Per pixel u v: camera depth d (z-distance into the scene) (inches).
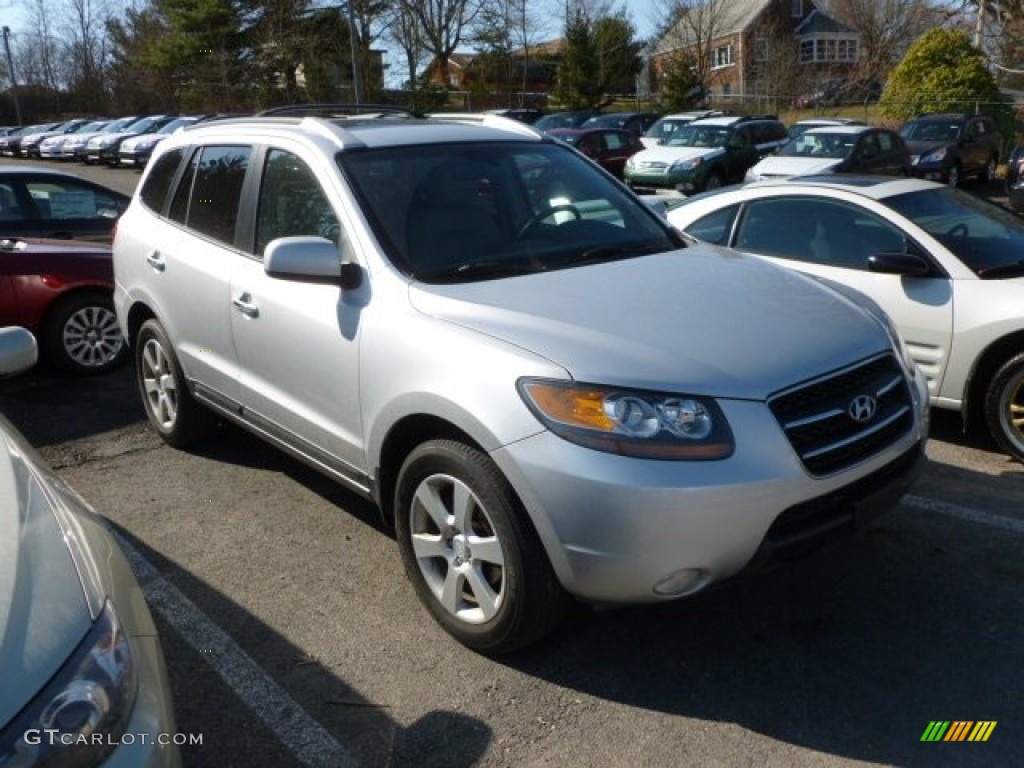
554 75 2038.6
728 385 117.4
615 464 112.0
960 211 226.2
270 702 125.3
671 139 833.5
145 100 1950.1
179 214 201.0
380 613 146.1
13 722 69.2
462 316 132.1
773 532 117.1
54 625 76.4
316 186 159.8
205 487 196.9
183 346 197.0
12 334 126.9
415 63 1759.4
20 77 2450.8
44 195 337.1
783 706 121.8
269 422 171.8
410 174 160.2
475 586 129.6
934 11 1323.8
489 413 120.5
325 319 149.9
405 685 128.1
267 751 116.0
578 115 1202.0
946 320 203.3
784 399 119.8
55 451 221.6
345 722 121.0
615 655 133.6
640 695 124.7
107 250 287.6
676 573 113.9
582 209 170.4
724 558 114.4
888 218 219.1
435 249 149.3
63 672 73.8
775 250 235.0
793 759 112.1
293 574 159.0
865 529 128.3
